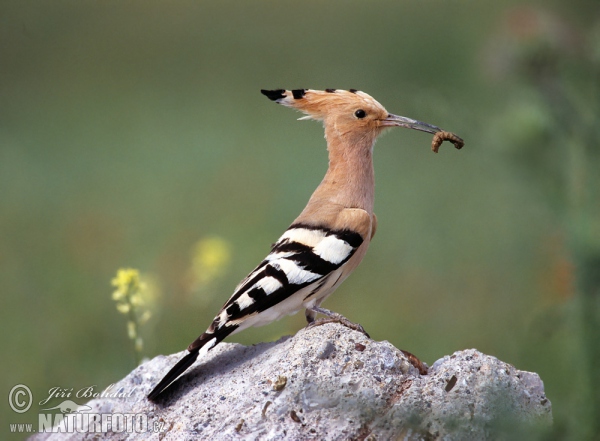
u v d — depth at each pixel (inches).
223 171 694.5
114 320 490.6
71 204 659.4
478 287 511.2
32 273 559.5
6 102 868.0
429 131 315.6
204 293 430.6
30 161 735.7
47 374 430.0
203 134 773.3
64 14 1099.9
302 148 733.3
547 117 309.9
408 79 808.3
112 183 686.5
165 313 482.0
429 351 447.2
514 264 523.2
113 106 853.2
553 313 313.3
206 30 1037.2
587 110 308.3
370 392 228.4
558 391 358.0
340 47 938.1
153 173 707.4
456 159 674.8
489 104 508.7
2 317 502.0
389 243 569.0
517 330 450.3
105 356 449.1
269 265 270.7
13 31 1041.5
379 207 611.5
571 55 324.2
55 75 935.0
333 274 278.5
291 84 865.5
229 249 533.3
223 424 229.6
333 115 310.0
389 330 475.8
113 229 605.9
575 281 306.3
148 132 786.8
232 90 875.4
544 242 437.4
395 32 958.4
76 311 506.3
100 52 999.0
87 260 572.1
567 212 306.8
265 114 821.2
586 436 275.3
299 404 227.8
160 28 1053.8
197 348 254.7
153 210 636.1
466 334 464.1
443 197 620.7
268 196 650.8
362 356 239.3
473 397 224.7
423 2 1059.9
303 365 237.5
